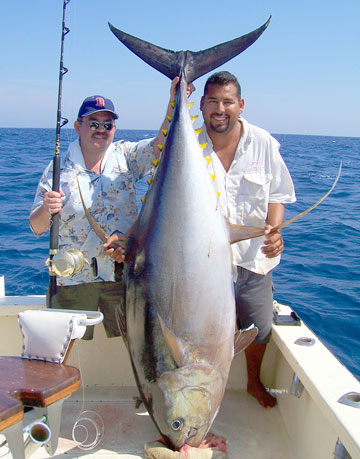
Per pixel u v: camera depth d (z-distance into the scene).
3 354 3.34
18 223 9.57
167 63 2.98
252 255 2.99
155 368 2.33
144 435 2.84
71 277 3.10
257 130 3.03
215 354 2.32
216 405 2.35
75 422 2.96
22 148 36.00
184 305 2.29
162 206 2.40
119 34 3.03
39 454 2.65
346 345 4.55
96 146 3.05
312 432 2.49
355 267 7.09
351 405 2.10
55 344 2.36
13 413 1.88
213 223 2.38
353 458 1.85
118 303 3.12
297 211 12.16
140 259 2.43
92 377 3.40
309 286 6.20
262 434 2.87
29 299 3.41
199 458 2.30
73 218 3.10
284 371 3.06
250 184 3.03
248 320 3.02
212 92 2.89
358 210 12.42
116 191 3.16
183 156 2.44
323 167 27.64
